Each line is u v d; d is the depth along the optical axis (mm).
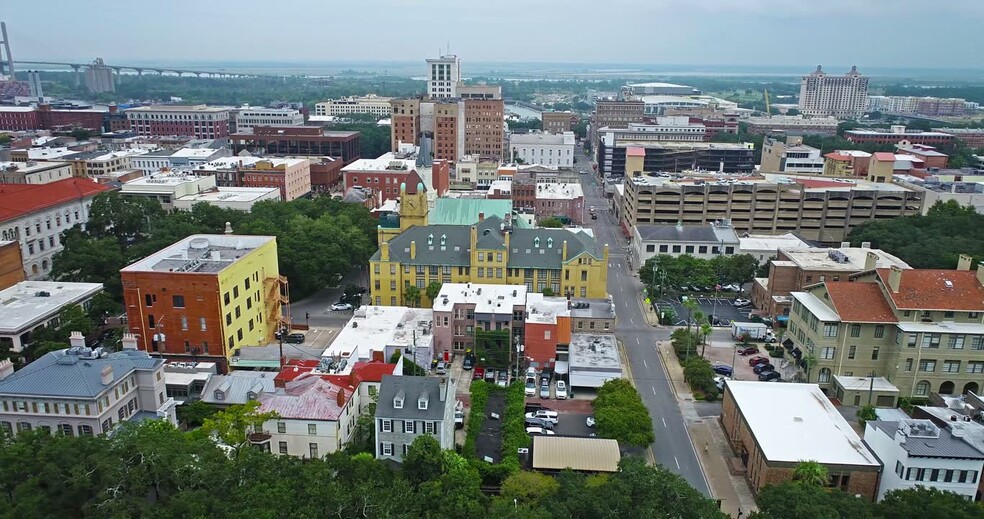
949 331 117062
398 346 123938
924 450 84812
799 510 68500
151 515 60375
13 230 174750
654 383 128500
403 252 158625
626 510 69250
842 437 96000
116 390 93188
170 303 122500
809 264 160000
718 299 177000
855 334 121812
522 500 81938
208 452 73375
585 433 109562
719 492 95500
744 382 110938
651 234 195875
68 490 64188
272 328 145000
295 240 169125
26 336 122188
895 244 192500
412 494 73062
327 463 78438
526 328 129875
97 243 160125
